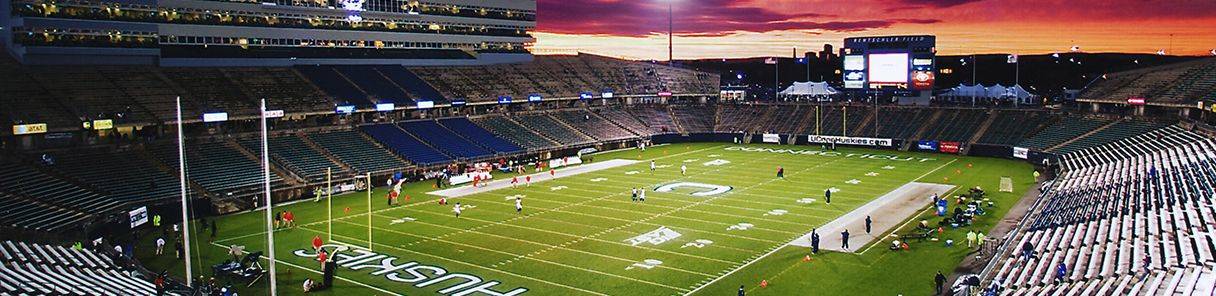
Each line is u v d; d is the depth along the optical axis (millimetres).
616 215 50375
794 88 110312
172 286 34844
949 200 55219
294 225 48594
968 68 159250
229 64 78875
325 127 74875
